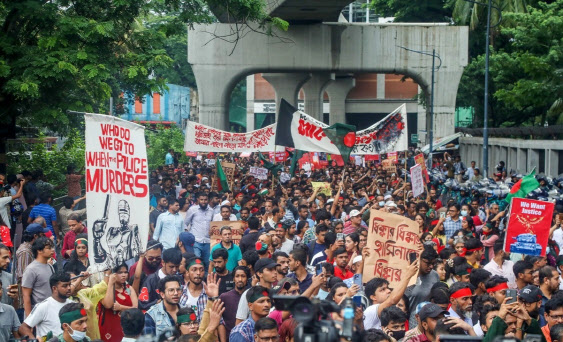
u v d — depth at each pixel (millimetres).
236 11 22766
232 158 39719
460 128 55938
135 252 9672
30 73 17359
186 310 7809
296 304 4188
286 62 48406
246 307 8734
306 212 16422
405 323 8328
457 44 48375
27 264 10758
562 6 30844
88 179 9352
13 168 22359
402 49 48406
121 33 19516
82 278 8852
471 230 15227
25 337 7766
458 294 9117
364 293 9258
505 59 34625
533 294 8320
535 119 52688
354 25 48188
